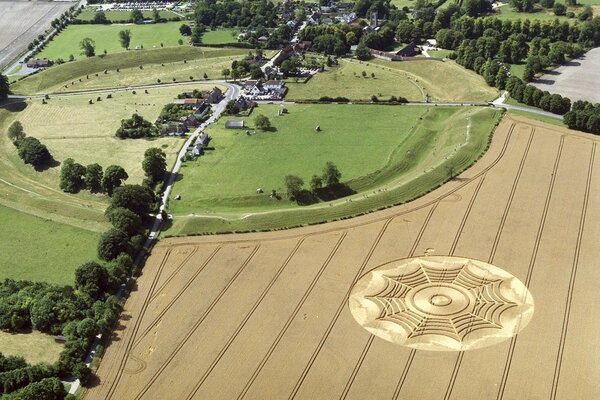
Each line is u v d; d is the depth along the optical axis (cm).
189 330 16775
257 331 16588
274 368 15375
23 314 16988
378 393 14525
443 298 17462
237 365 15525
